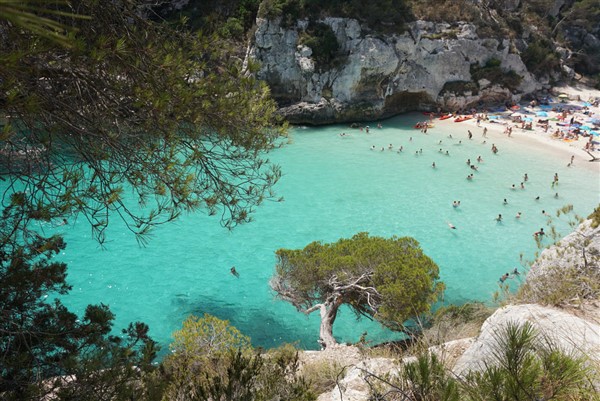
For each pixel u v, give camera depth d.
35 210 4.75
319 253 21.34
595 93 66.81
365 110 57.16
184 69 5.83
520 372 3.12
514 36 63.69
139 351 6.28
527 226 34.38
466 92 59.62
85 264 28.47
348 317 24.58
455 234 33.28
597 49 72.06
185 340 13.18
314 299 21.69
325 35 55.72
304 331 23.92
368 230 33.69
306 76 56.12
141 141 5.49
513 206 37.22
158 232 32.38
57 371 5.42
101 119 5.20
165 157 5.61
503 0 67.50
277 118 7.10
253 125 6.68
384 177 42.34
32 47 4.08
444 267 29.38
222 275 28.34
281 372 6.25
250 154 6.88
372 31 56.03
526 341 3.32
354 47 55.56
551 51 67.06
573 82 69.50
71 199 4.78
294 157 46.59
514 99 62.38
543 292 10.01
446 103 60.03
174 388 5.88
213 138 6.39
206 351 12.61
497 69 60.25
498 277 28.50
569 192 39.53
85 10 5.06
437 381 3.76
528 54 64.12
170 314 24.84
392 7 57.50
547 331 5.65
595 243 11.49
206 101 5.92
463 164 45.19
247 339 13.73
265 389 5.56
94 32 5.18
